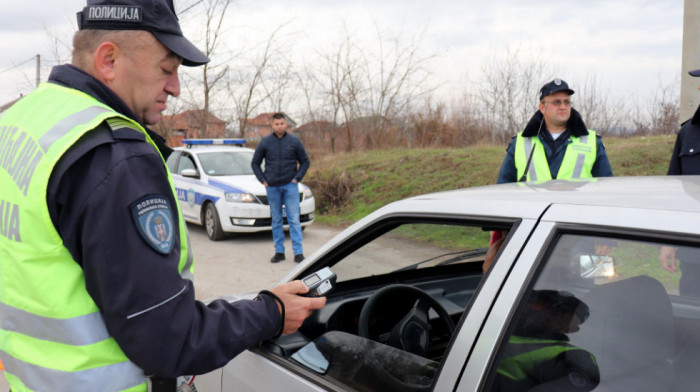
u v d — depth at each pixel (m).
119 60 1.31
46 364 1.23
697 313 1.11
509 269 1.26
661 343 1.16
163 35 1.33
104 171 1.15
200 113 18.05
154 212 1.18
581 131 3.51
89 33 1.30
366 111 16.53
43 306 1.20
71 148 1.16
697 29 5.44
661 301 1.15
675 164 3.35
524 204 1.36
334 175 11.46
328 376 1.67
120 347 1.21
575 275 1.23
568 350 1.23
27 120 1.29
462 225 1.48
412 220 1.64
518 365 1.21
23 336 1.27
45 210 1.16
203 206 8.38
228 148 9.09
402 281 2.26
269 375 1.79
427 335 1.93
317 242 8.06
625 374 1.18
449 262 2.16
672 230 1.10
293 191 6.71
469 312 1.28
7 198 1.24
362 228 1.81
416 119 15.87
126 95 1.34
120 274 1.14
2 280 1.28
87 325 1.21
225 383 1.96
